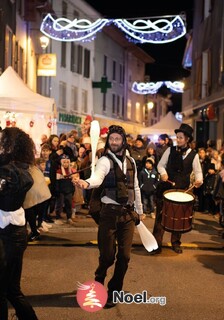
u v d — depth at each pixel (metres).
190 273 7.49
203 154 14.10
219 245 9.38
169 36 19.39
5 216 4.54
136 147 14.06
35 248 8.98
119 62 45.25
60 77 33.00
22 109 12.92
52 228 10.61
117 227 5.80
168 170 8.49
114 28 41.09
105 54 41.41
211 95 23.41
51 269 7.55
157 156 14.41
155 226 8.66
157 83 42.34
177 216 8.04
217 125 22.77
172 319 5.59
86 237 9.94
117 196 5.72
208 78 23.88
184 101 31.55
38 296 6.27
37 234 9.31
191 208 8.11
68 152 12.38
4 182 4.42
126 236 5.84
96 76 39.66
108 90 42.41
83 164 12.09
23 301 4.83
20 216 4.61
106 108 41.94
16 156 4.63
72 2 33.38
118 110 45.53
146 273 7.43
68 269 7.56
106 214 5.77
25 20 23.98
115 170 5.73
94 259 8.23
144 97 54.28
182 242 9.68
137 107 51.59
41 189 5.98
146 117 55.19
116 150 5.78
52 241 9.39
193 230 11.06
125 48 46.56
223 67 21.27
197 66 26.08
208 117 21.84
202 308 5.96
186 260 8.31
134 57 49.81
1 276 4.56
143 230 6.11
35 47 26.42
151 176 13.09
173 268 7.77
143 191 13.12
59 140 12.98
